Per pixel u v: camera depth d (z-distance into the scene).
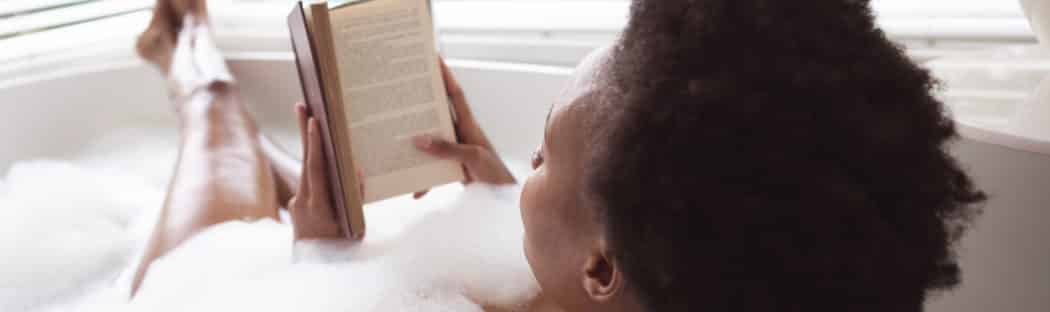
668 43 0.47
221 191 1.17
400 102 0.88
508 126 1.35
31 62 1.58
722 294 0.48
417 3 0.86
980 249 0.72
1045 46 0.79
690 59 0.46
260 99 1.65
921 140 0.46
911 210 0.47
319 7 0.79
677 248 0.47
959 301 0.77
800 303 0.48
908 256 0.48
